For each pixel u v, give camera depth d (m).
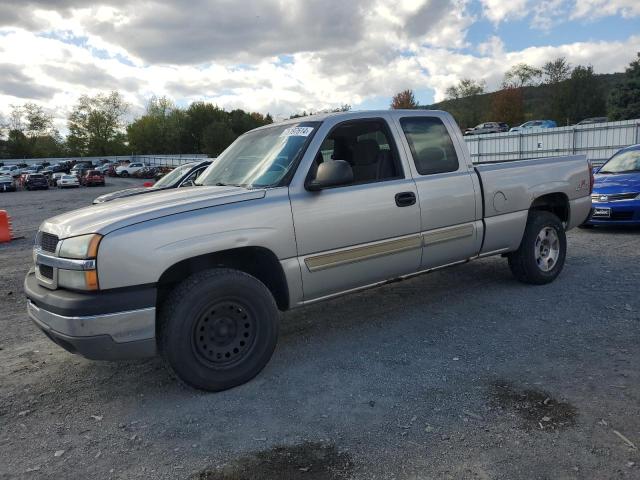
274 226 3.67
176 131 95.56
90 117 100.75
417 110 4.79
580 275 5.95
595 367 3.57
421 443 2.79
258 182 3.96
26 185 42.56
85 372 4.04
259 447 2.85
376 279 4.33
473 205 4.86
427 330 4.50
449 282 5.97
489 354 3.91
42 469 2.75
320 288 3.98
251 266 3.96
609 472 2.46
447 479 2.48
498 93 64.56
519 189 5.24
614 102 49.41
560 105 59.28
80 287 3.18
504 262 6.76
